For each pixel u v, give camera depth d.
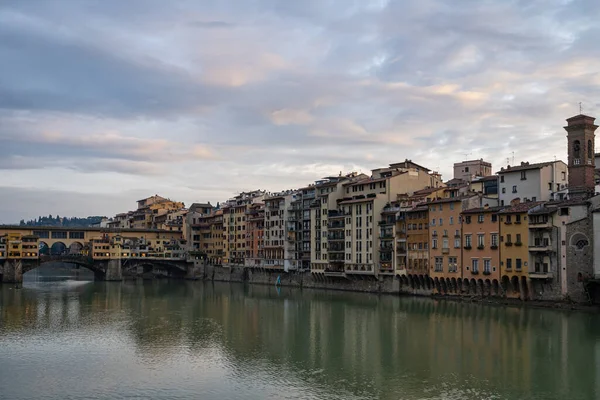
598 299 112.12
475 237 133.38
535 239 120.75
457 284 137.88
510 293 125.88
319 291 173.75
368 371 71.00
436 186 176.38
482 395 61.81
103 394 63.19
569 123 125.25
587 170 123.31
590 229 111.75
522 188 138.75
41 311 124.44
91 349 84.00
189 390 64.44
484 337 89.06
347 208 174.25
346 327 100.31
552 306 115.31
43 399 61.69
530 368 71.56
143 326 103.75
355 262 169.75
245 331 97.88
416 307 125.38
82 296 159.25
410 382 66.50
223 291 178.38
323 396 61.97
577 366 72.19
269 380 67.81
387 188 166.50
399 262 155.75
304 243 197.62
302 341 88.81
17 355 80.25
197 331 98.25
